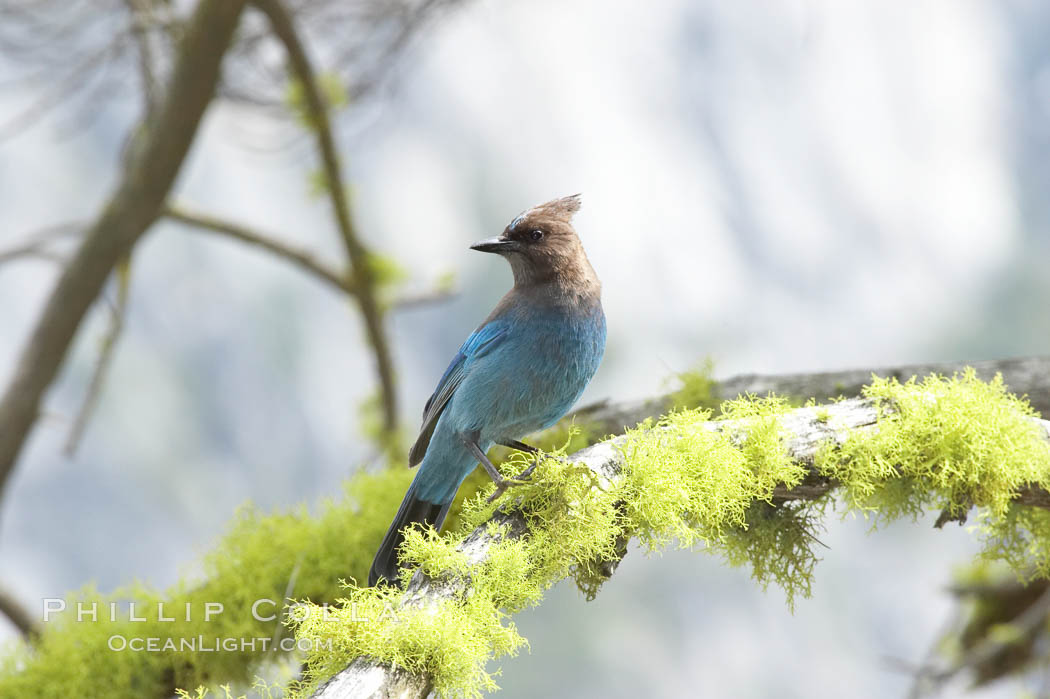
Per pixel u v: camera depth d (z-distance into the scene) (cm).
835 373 501
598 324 416
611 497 331
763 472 355
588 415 535
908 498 380
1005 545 400
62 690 431
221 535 465
